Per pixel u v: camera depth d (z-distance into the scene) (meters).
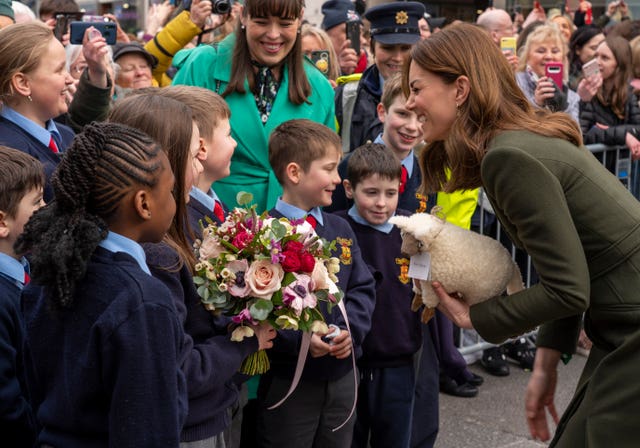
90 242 1.67
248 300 2.14
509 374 4.70
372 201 3.25
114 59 4.70
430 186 2.42
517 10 9.04
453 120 2.13
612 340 2.02
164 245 2.03
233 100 3.47
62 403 1.72
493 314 2.06
